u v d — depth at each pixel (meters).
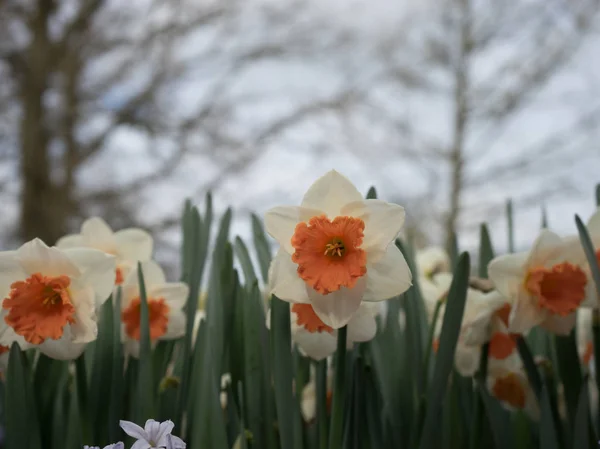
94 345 0.55
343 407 0.52
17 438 0.48
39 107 4.38
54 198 4.36
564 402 0.60
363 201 0.48
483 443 0.57
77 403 0.51
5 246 4.32
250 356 0.54
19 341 0.50
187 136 4.62
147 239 0.64
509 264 0.54
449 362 0.51
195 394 0.54
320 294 0.47
